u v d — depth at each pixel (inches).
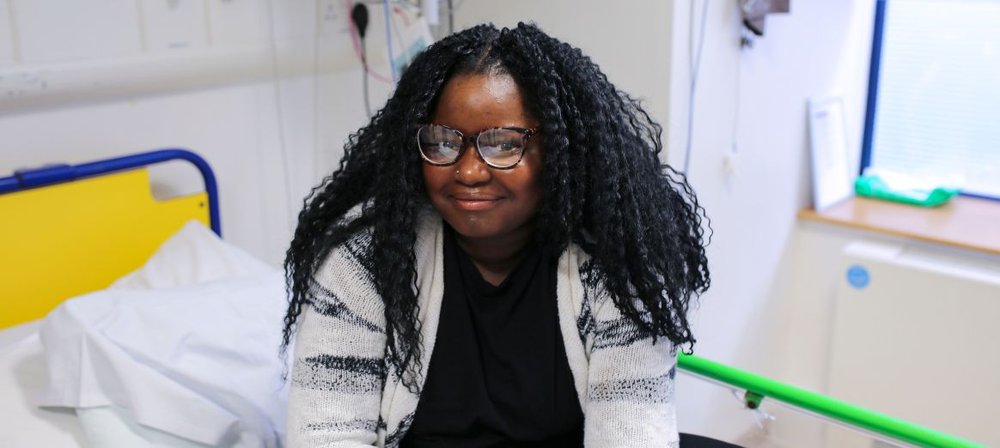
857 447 99.3
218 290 62.1
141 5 76.2
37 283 72.4
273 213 91.4
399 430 47.4
